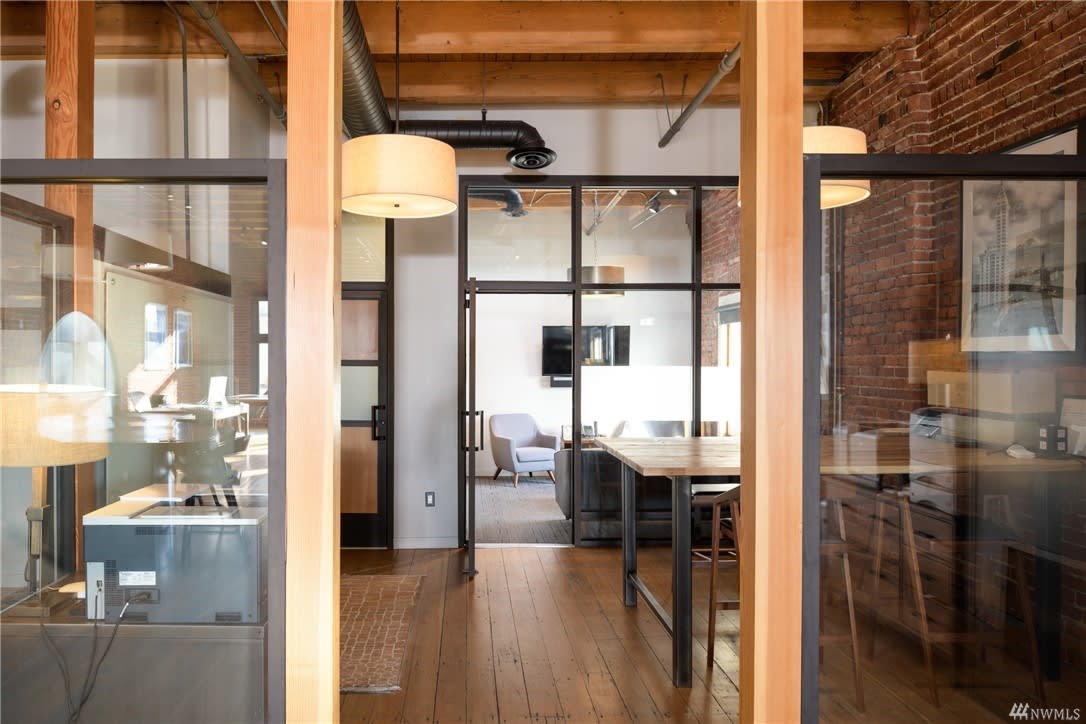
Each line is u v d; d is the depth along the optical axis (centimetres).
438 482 529
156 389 173
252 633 173
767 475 160
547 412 914
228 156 434
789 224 160
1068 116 302
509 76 505
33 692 175
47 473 177
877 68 455
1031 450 199
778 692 159
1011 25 340
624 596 391
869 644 194
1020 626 201
